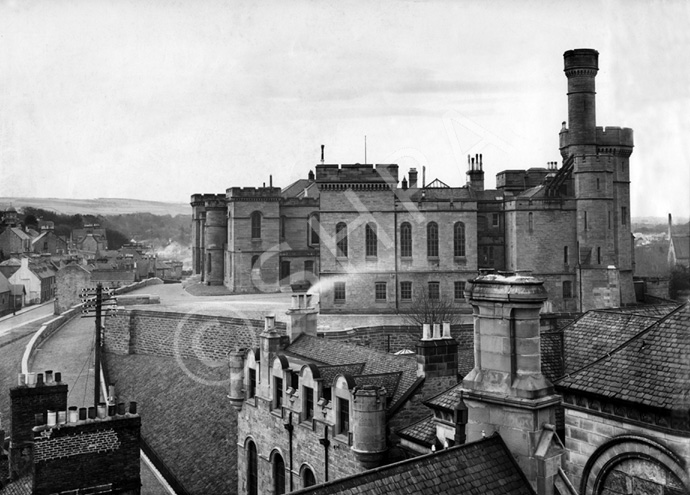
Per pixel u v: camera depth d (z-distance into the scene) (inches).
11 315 2527.1
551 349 1043.3
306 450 1202.6
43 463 1024.2
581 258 3255.4
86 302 2314.2
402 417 1096.2
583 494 767.1
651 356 758.5
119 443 1076.5
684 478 663.8
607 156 3248.0
